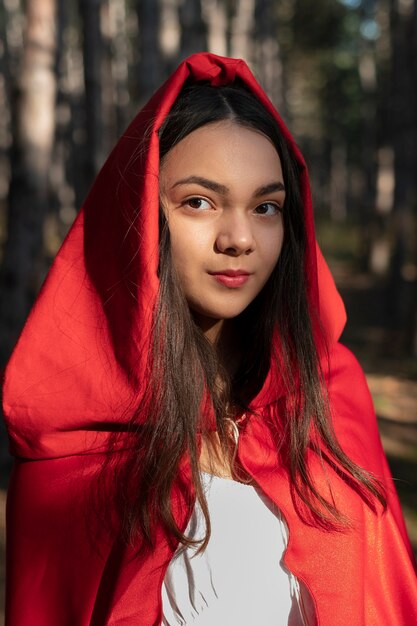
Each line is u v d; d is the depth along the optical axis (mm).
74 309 1485
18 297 5559
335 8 25047
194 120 1378
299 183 1550
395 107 13805
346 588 1463
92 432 1507
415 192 17828
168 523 1378
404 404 8383
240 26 14289
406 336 11008
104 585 1459
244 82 1479
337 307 1717
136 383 1434
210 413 1460
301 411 1528
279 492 1465
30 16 5332
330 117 34062
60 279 1498
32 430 1507
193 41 11250
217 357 1544
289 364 1551
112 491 1474
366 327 12844
